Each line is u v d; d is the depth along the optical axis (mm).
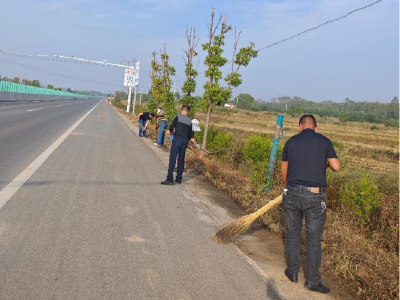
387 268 4133
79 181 6844
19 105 34250
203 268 3777
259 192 6988
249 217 4438
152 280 3389
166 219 5230
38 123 17922
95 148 11391
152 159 10547
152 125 22516
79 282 3203
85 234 4301
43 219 4660
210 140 13180
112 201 5781
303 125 4137
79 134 14828
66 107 41156
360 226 5695
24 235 4098
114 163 9141
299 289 3625
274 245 4773
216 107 11805
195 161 10000
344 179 7656
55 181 6641
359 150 22609
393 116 116312
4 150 9438
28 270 3320
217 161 10281
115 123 23734
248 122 46719
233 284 3520
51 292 3000
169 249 4160
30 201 5340
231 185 7547
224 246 4484
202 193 7133
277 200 4457
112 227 4637
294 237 3826
